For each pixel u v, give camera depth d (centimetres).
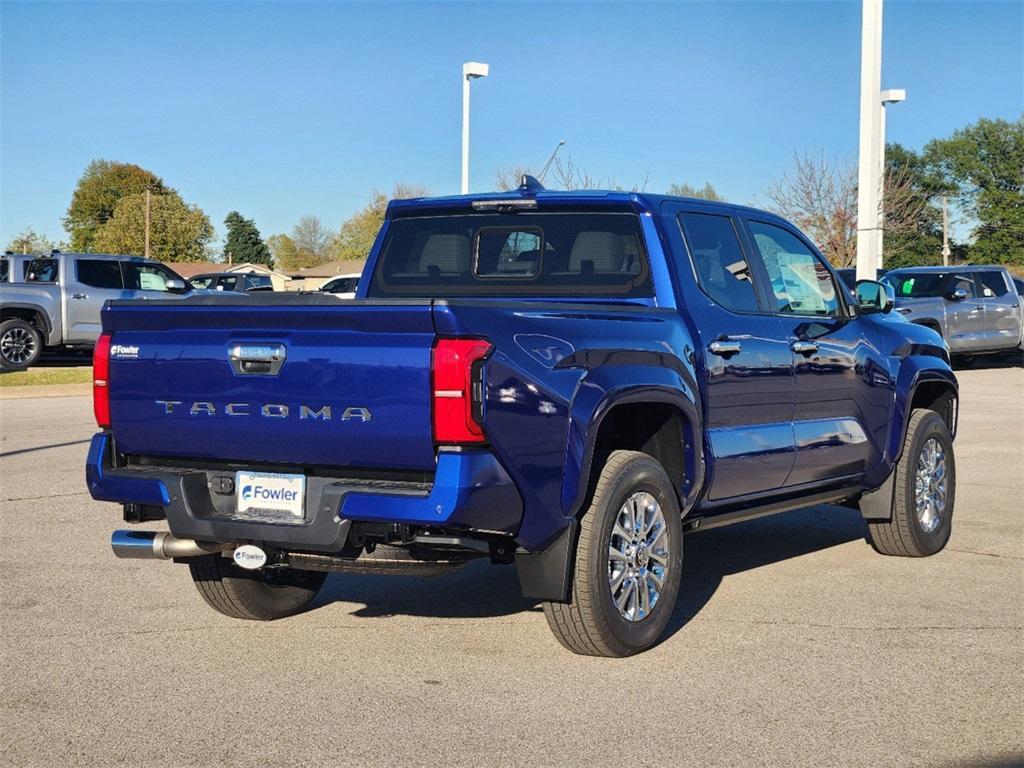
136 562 753
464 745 443
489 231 664
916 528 762
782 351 657
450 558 500
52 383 2078
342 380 476
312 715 476
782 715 475
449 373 459
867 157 2008
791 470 667
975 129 9188
